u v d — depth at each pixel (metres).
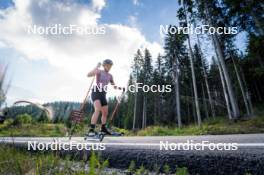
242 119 12.36
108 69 4.61
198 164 2.22
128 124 38.75
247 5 14.02
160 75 34.81
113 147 3.12
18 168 2.14
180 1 17.80
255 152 2.29
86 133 4.22
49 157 2.47
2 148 2.82
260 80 31.86
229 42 18.31
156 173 2.26
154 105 36.31
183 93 32.34
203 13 16.88
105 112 4.43
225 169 2.09
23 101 1.63
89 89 4.49
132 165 2.34
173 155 2.41
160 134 10.76
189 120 32.25
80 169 2.08
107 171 2.37
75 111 3.91
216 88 34.22
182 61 24.97
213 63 34.25
